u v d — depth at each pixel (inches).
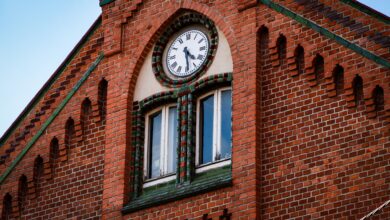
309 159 1282.0
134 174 1392.7
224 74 1371.8
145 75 1429.6
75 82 1470.2
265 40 1362.0
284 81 1331.2
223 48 1386.6
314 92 1307.8
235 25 1380.4
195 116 1387.8
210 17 1401.3
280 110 1321.4
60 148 1441.9
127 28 1457.9
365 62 1282.0
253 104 1332.4
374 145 1249.4
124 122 1412.4
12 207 1441.9
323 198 1258.0
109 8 1478.8
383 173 1234.6
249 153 1312.7
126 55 1443.2
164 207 1346.0
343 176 1254.9
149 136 1413.6
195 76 1396.4
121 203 1376.7
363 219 1217.4
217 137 1366.9
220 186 1316.4
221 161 1349.7
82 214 1400.1
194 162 1366.9
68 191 1421.0
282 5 1358.3
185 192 1334.9
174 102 1411.2
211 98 1389.0
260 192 1298.0
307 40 1326.3
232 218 1299.2
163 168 1389.0
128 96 1423.5
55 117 1461.6
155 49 1433.3
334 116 1284.4
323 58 1310.3
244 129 1327.5
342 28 1309.1
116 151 1403.8
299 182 1278.3
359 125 1266.0
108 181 1395.2
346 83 1285.7
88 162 1422.2
